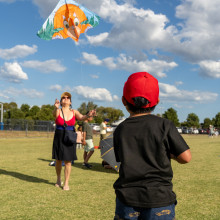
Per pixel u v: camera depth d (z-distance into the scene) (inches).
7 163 329.4
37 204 160.2
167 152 67.7
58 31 199.8
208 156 432.5
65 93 207.0
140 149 67.7
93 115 202.4
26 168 292.5
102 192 189.6
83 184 216.1
